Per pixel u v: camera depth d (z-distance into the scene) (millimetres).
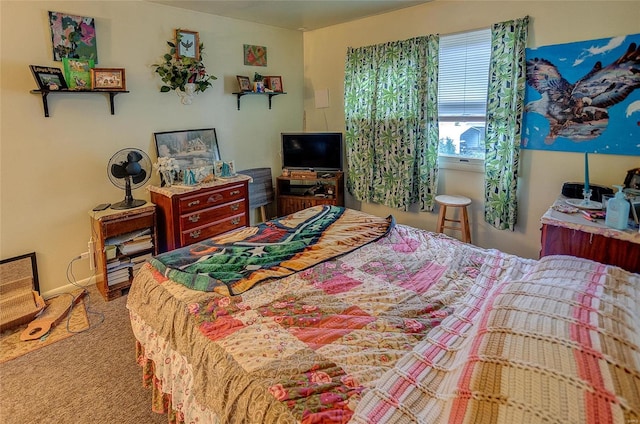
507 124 3025
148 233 3133
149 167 3303
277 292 1668
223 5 3385
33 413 1805
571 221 2121
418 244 2238
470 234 3434
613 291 1267
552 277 1416
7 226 2684
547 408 801
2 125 2580
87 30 2877
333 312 1501
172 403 1522
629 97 2494
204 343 1375
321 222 2594
